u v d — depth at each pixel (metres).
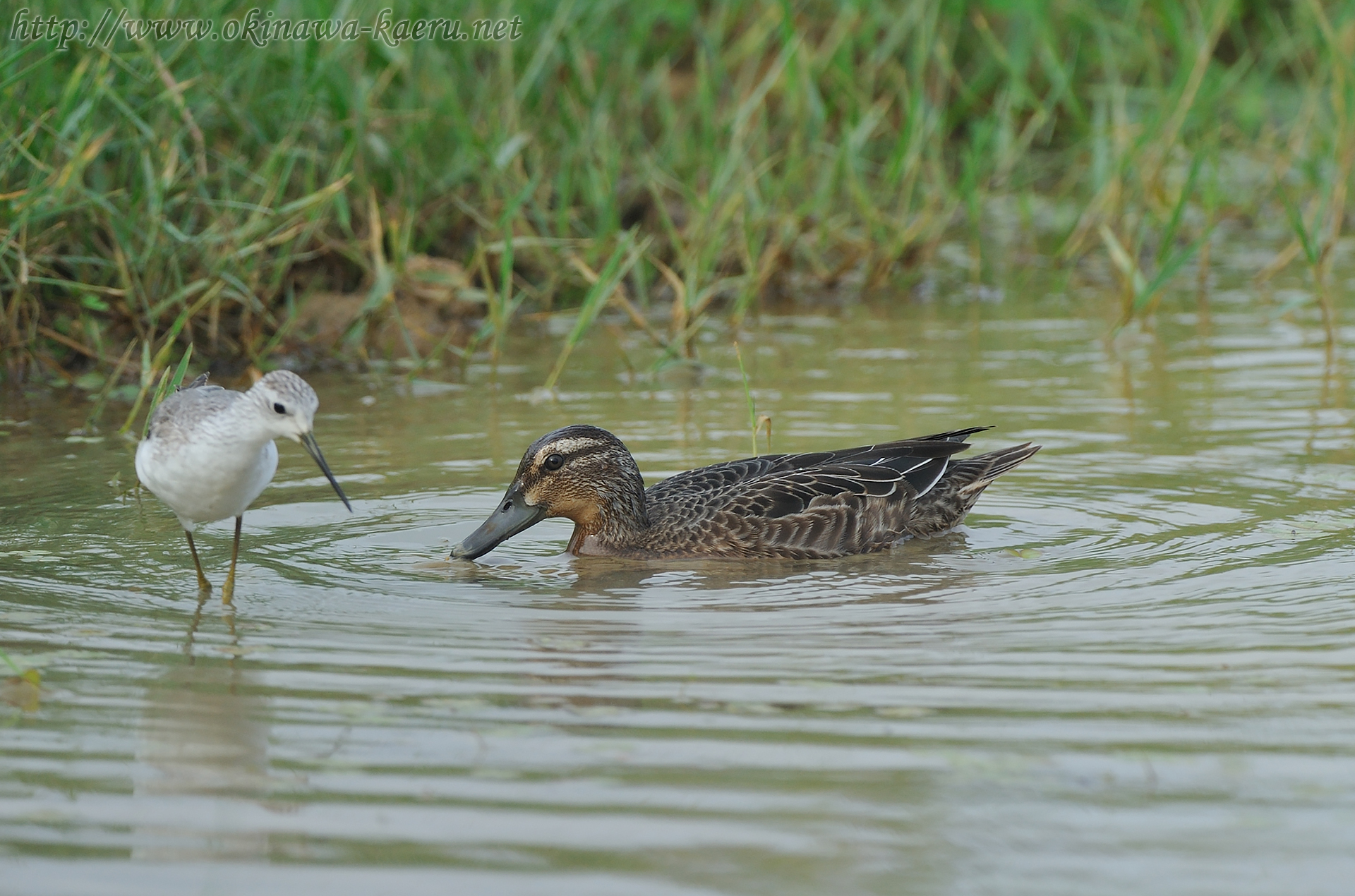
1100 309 20.75
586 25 22.89
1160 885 6.64
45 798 7.44
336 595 10.57
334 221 19.91
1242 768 7.64
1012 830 7.08
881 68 27.02
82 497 12.97
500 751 7.89
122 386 17.11
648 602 10.55
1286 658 9.09
